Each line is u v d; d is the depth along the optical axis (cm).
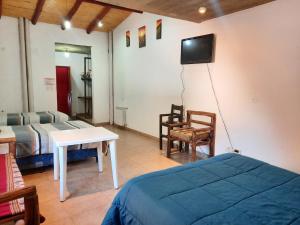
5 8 474
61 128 354
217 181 167
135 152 419
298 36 260
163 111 479
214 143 371
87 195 259
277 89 285
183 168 191
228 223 116
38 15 491
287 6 268
